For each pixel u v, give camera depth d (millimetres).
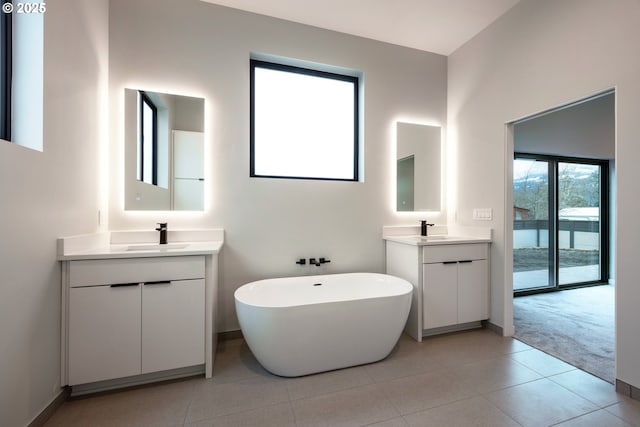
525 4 2275
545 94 2123
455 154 3002
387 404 1564
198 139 2318
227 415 1478
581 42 1892
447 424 1410
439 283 2418
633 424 1404
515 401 1586
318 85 2814
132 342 1651
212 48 2363
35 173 1345
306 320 1773
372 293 2512
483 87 2678
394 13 2467
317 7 2393
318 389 1698
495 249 2555
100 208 2012
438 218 3068
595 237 4078
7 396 1184
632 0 1628
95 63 1925
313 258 2617
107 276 1609
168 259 1706
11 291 1204
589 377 1820
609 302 3336
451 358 2076
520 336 2453
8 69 1361
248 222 2443
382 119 2871
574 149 3605
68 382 1562
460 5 2365
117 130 2154
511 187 2484
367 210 2811
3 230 1159
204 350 1787
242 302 1822
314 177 2762
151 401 1582
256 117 2619
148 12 2225
